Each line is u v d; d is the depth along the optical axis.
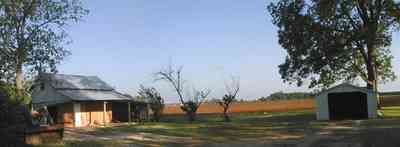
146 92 72.94
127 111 71.00
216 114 92.62
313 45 64.56
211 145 38.84
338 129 46.09
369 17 63.06
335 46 63.34
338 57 64.62
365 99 58.66
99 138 42.19
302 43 64.81
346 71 67.25
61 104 63.12
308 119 60.81
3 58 49.06
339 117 59.16
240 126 52.81
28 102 43.69
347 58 64.81
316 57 64.75
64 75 68.50
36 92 63.91
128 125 57.09
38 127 33.47
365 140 33.91
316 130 46.59
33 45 50.59
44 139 34.06
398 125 44.81
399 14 61.78
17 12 49.97
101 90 70.19
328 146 34.19
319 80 67.25
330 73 66.56
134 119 71.25
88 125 61.59
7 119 28.08
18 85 48.62
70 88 65.75
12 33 49.81
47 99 63.69
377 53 67.38
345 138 38.12
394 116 58.19
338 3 62.22
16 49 49.81
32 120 34.78
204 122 61.78
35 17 50.75
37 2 50.66
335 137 39.62
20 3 49.81
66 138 40.75
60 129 36.22
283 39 66.19
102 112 67.31
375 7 62.34
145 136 44.47
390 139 32.62
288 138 41.81
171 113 102.25
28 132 31.59
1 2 49.66
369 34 61.78
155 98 72.06
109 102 68.44
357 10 63.25
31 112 37.47
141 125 56.25
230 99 68.44
